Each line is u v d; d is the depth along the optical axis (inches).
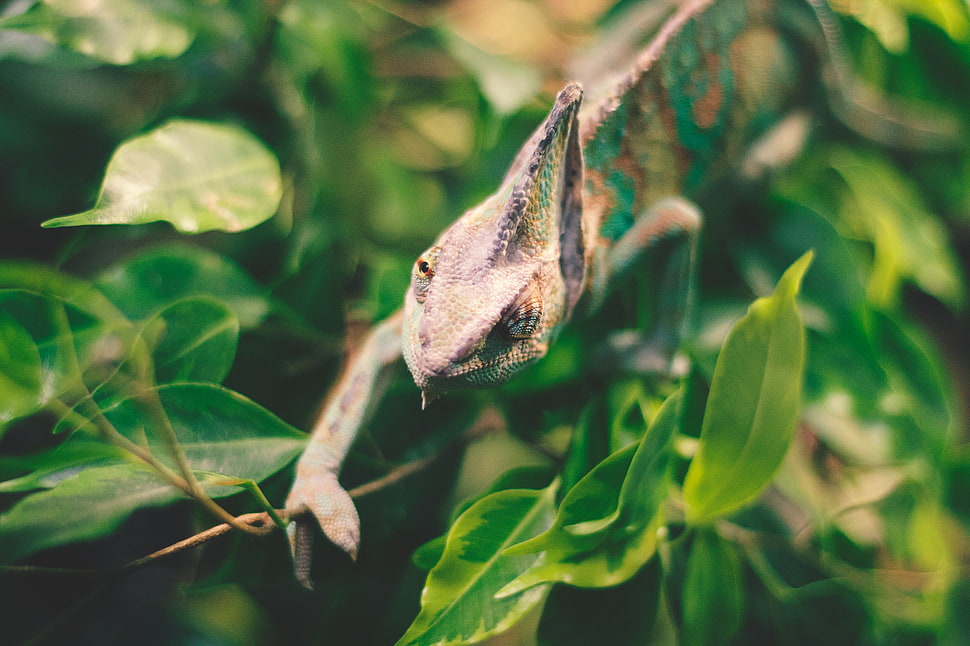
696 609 16.7
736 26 19.7
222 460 16.1
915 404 19.0
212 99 19.4
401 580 17.7
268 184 17.4
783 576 18.1
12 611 15.5
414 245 19.7
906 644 18.2
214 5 18.7
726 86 19.6
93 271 21.5
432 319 16.2
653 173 18.9
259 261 19.1
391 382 17.9
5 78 21.5
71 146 21.0
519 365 16.7
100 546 19.4
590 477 15.9
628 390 17.8
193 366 16.4
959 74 20.9
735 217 19.7
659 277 18.4
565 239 17.5
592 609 16.3
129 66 19.4
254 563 17.0
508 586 15.5
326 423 17.3
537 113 20.3
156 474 15.6
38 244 21.5
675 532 17.5
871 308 19.0
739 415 16.1
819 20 20.6
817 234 19.2
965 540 20.1
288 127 19.4
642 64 18.6
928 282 19.7
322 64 18.9
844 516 19.1
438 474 18.1
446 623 15.7
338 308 18.5
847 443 18.5
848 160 20.4
